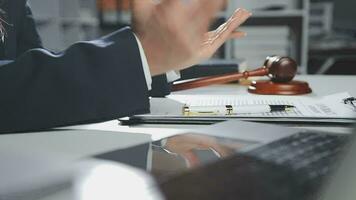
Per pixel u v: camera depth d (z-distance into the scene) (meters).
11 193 0.24
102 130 0.57
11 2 1.12
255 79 1.04
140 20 0.50
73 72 0.53
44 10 2.86
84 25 2.90
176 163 0.36
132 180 0.26
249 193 0.26
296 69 0.92
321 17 2.77
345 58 2.77
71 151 0.44
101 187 0.25
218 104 0.72
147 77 0.54
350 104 0.69
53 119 0.53
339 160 0.26
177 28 0.47
